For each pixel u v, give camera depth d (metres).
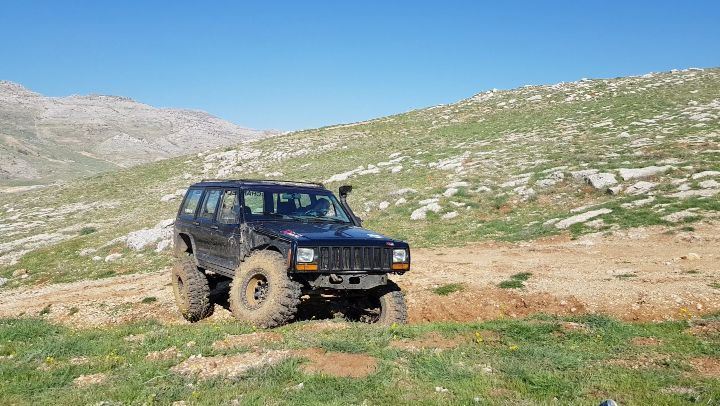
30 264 24.30
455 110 63.97
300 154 51.94
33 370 6.01
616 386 5.19
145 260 21.66
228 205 9.12
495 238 18.77
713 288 9.80
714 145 25.86
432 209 23.77
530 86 72.56
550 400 4.84
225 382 5.36
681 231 15.75
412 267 14.13
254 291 7.98
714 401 4.75
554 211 21.30
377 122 66.25
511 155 32.97
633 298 9.62
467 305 10.45
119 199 44.03
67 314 11.59
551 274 12.09
